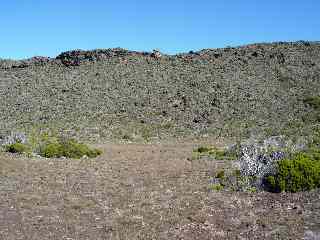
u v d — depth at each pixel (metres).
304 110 65.38
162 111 67.12
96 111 67.19
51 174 26.23
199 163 31.17
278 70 84.69
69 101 71.94
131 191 22.03
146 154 37.50
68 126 58.31
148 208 19.05
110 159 33.53
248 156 26.80
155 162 32.00
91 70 89.62
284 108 66.69
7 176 25.39
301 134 48.47
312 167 21.95
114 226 16.72
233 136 53.25
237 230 16.31
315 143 36.94
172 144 47.72
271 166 23.34
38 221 17.25
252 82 79.12
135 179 25.06
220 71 85.69
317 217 17.59
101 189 22.41
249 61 90.62
